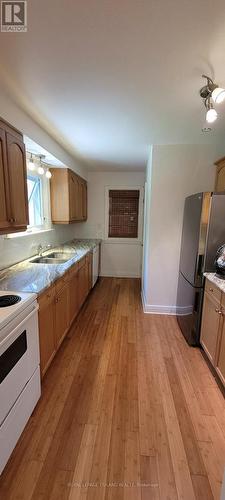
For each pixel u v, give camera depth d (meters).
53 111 1.93
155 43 1.15
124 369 2.09
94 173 4.79
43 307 1.78
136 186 4.78
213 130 2.37
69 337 2.63
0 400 1.16
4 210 1.64
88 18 1.02
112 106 1.84
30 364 1.50
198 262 2.28
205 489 1.19
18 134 1.82
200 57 1.25
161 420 1.58
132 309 3.43
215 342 1.94
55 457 1.33
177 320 3.07
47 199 3.36
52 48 1.20
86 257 3.50
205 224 2.20
